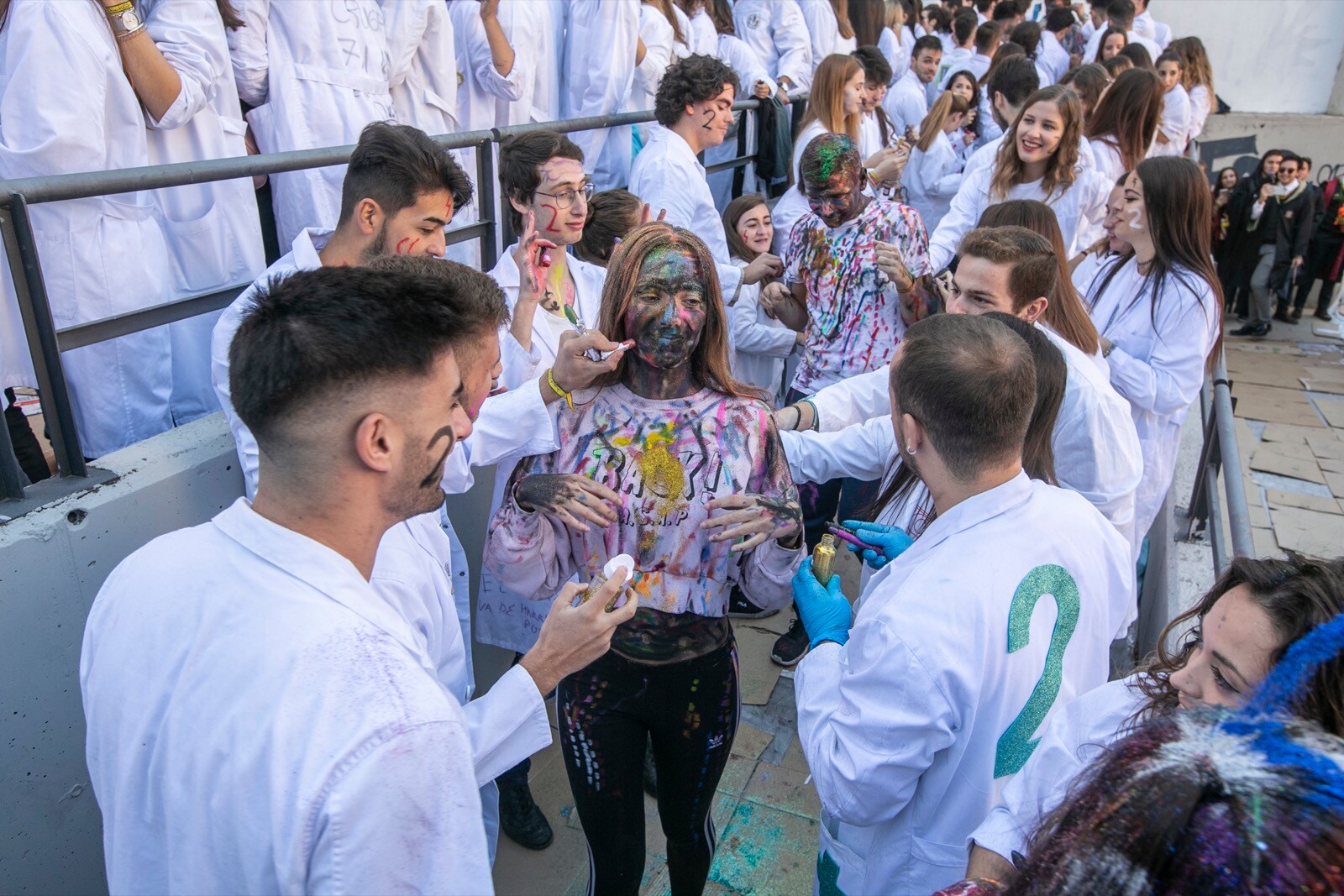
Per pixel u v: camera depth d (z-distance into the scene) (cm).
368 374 103
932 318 165
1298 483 702
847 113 494
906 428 164
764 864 267
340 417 103
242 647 100
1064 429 229
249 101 322
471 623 328
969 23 917
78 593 194
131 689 105
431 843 97
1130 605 172
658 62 527
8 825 188
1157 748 81
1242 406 861
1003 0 1027
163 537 114
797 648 354
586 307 306
